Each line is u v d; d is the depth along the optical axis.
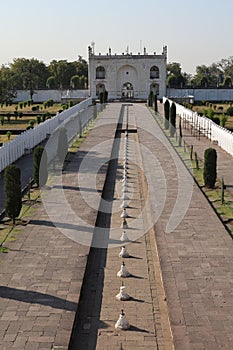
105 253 15.73
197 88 96.25
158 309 12.09
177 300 11.49
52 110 74.06
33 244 15.25
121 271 13.98
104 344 10.62
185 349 9.60
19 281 12.64
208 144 35.66
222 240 15.41
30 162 29.64
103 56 95.62
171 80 105.06
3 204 19.94
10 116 61.78
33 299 11.68
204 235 15.87
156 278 13.84
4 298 11.73
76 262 13.87
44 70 119.44
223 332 10.16
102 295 12.84
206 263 13.60
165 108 44.62
